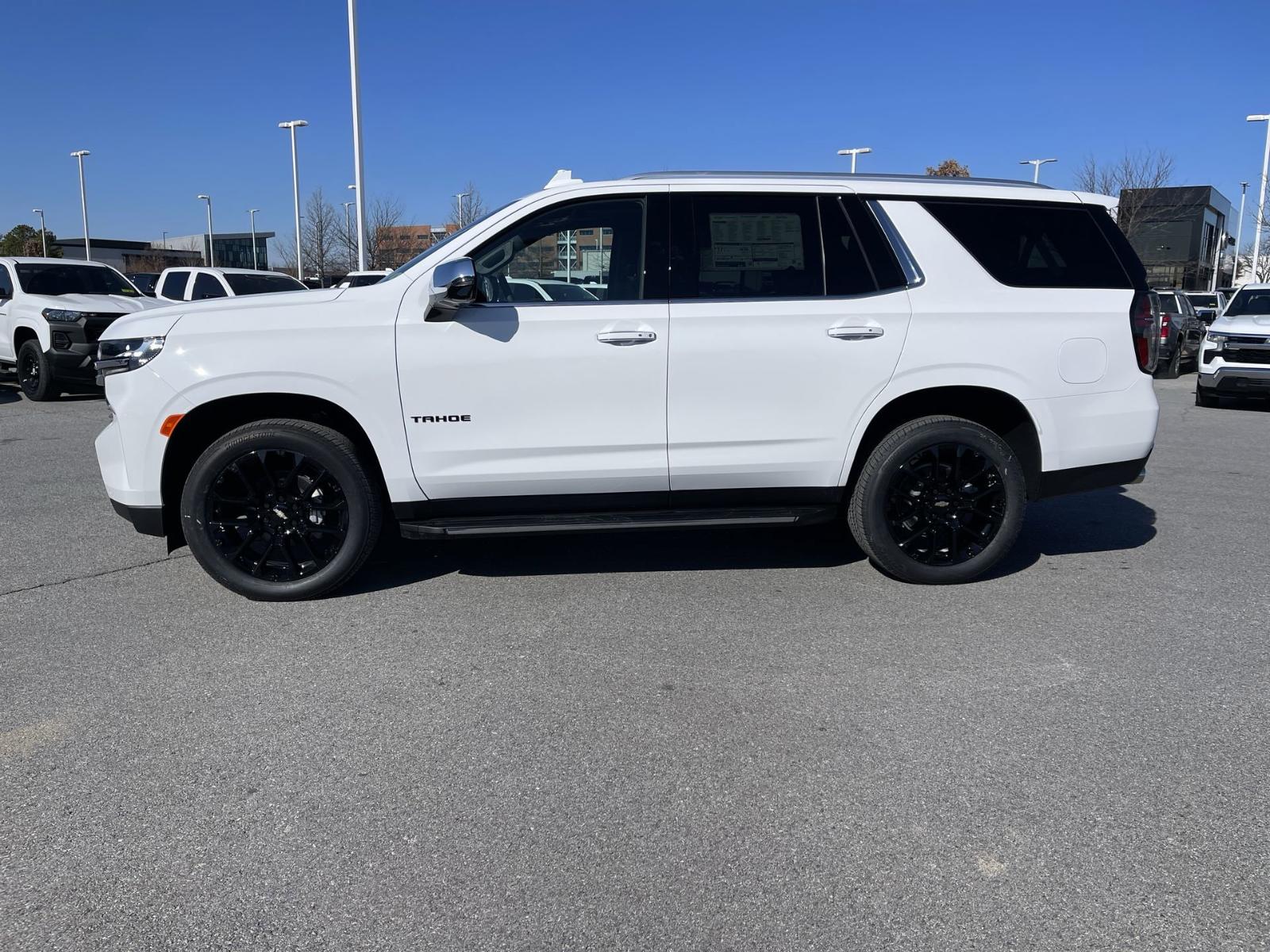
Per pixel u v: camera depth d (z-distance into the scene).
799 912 2.43
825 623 4.43
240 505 4.60
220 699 3.63
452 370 4.43
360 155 21.72
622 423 4.54
